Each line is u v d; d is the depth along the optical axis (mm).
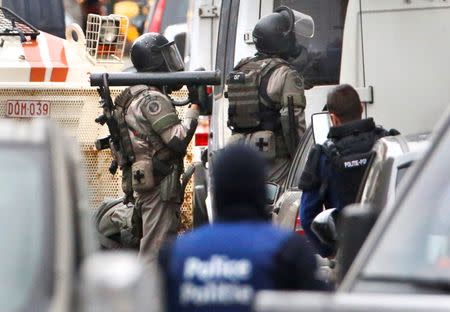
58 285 16922
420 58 42219
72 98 45750
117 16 48938
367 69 42375
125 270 15258
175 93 45250
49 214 17406
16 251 17172
